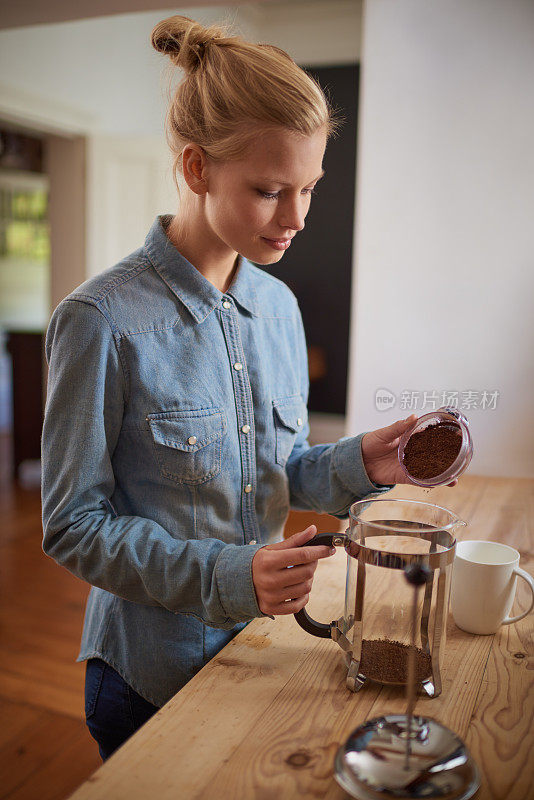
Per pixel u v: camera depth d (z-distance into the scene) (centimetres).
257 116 82
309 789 65
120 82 466
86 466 91
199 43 91
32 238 777
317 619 97
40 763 189
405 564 78
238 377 104
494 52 189
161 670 99
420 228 203
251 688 81
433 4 191
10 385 456
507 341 200
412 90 197
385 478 104
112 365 93
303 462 116
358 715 77
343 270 527
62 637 257
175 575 87
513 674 86
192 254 102
